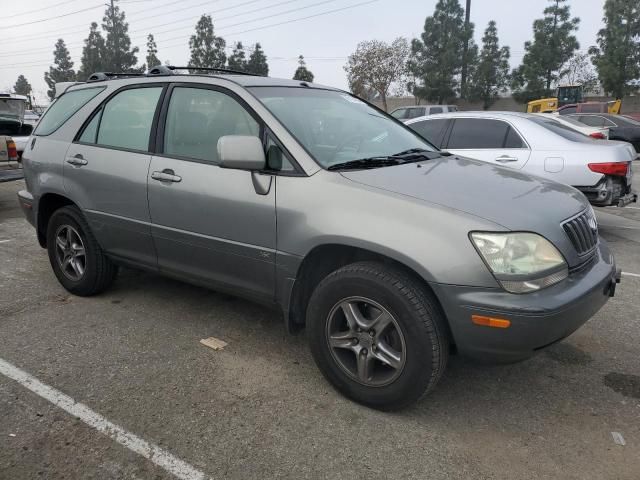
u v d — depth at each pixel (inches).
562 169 252.1
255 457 99.8
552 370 134.0
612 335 153.9
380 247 105.0
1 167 306.2
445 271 99.7
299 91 148.1
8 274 201.9
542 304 97.2
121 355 137.8
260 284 128.1
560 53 1712.6
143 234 148.6
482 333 99.6
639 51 1556.3
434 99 1742.1
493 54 1760.6
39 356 136.6
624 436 107.6
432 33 1700.3
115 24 2310.5
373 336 110.9
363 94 1817.2
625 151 258.2
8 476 93.7
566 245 106.5
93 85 171.3
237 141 116.9
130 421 109.8
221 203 128.3
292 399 118.8
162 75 152.3
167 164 140.4
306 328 120.9
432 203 105.8
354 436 106.3
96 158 157.5
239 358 137.3
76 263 175.0
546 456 101.4
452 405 117.8
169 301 174.1
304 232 114.8
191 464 97.7
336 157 125.3
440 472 96.7
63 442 103.0
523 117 272.4
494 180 124.2
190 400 117.7
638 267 222.8
